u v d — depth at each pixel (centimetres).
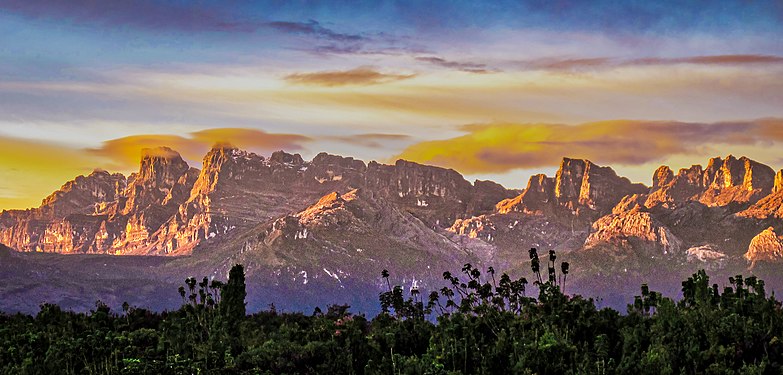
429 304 9519
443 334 8250
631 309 9012
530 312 8494
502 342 7756
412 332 8694
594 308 8781
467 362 7775
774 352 7550
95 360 8212
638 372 7262
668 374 7106
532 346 7544
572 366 7356
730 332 7775
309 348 8262
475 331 8319
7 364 8362
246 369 7981
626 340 7756
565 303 8575
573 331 8156
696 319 8125
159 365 7706
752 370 7044
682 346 7656
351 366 8006
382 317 9456
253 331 9600
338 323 9131
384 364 7750
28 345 8812
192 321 9694
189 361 7788
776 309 8450
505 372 7531
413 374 7462
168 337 9188
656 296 9000
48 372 8062
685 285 9125
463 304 8706
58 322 10344
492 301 8800
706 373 7206
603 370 7231
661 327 8012
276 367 8056
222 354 8188
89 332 8750
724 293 9262
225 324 9750
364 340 8519
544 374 7369
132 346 8488
